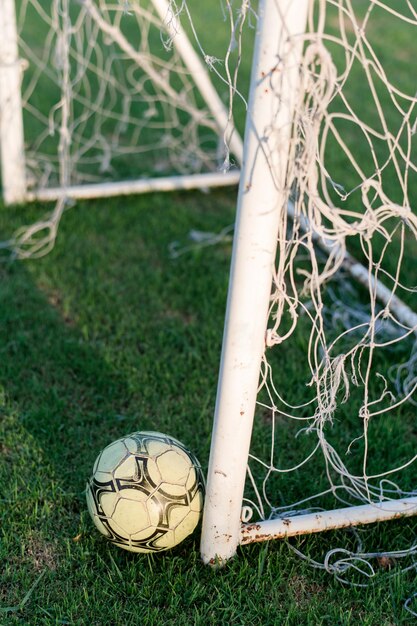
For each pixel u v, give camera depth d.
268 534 2.54
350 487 2.88
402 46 7.97
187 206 5.02
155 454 2.44
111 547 2.59
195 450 3.05
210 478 2.35
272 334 2.20
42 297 3.98
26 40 7.67
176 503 2.39
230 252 4.52
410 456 3.08
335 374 2.33
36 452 2.97
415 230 2.24
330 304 4.04
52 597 2.45
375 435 3.16
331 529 2.63
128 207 4.87
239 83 6.71
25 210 4.72
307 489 2.89
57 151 5.53
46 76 6.80
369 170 5.35
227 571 2.53
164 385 3.39
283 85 1.85
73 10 8.23
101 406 3.27
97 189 4.89
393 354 3.63
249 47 7.58
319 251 4.27
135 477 2.38
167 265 4.33
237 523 2.45
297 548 2.63
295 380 3.49
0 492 2.80
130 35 7.79
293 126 2.01
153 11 8.10
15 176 4.69
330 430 3.19
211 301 4.01
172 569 2.50
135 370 3.45
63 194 4.44
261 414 3.30
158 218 4.79
